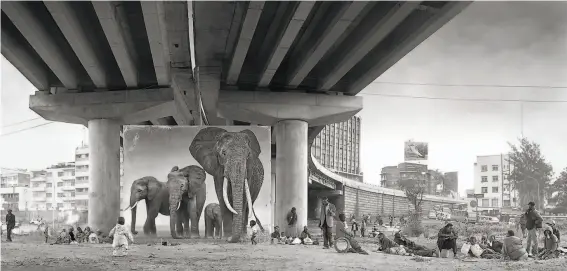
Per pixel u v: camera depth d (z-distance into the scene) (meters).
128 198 26.47
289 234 33.00
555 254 20.55
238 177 26.44
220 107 34.84
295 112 35.12
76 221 108.25
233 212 26.44
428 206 98.81
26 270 15.70
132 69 31.14
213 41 29.56
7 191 108.25
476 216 86.44
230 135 27.02
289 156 35.22
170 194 26.42
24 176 109.06
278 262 17.78
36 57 32.41
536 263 18.28
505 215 84.75
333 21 23.70
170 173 26.70
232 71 31.52
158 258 19.05
